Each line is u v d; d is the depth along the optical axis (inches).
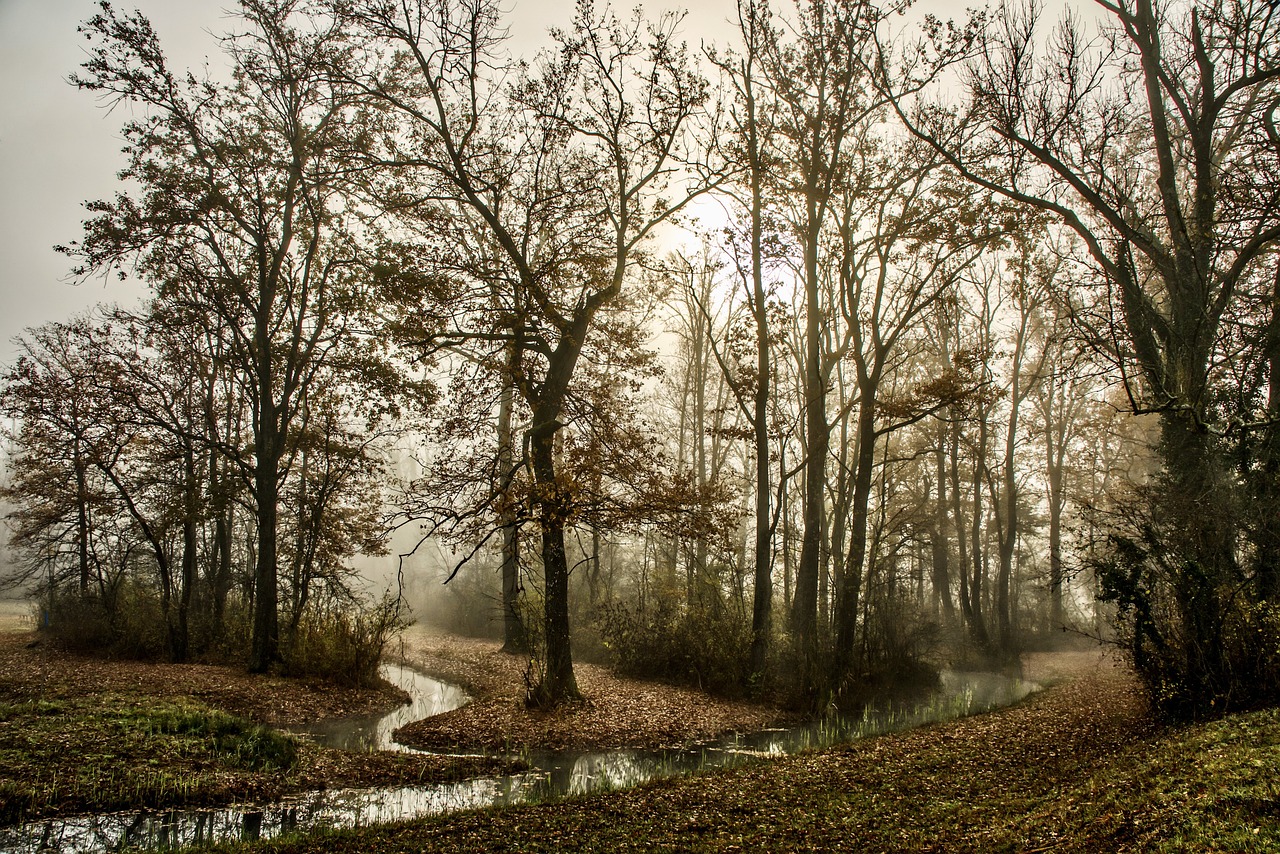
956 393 796.0
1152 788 303.3
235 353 979.3
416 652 1264.8
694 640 900.0
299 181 906.7
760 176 826.8
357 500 1072.2
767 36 830.5
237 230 933.2
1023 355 1448.1
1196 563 506.9
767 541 858.8
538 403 736.3
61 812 402.9
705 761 566.9
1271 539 577.6
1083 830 279.0
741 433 855.1
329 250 968.3
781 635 895.7
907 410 820.0
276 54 872.3
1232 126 678.5
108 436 971.9
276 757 513.0
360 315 851.4
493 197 792.9
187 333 1052.5
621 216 790.5
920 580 1585.9
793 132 863.1
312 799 451.8
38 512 1172.5
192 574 1108.5
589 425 744.3
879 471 1596.9
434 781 499.8
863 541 841.5
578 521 697.6
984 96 725.9
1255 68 621.3
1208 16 628.1
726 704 794.8
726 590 998.4
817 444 966.4
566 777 520.7
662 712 733.3
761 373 853.2
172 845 369.1
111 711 547.8
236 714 679.7
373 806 443.2
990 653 1282.0
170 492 1097.4
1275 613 492.7
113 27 790.5
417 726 661.3
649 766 552.7
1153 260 674.8
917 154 858.8
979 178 787.4
